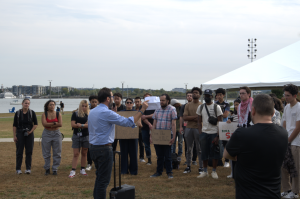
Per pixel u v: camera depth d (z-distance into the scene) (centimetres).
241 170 248
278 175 244
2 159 907
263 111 253
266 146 238
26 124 729
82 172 708
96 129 415
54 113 723
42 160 902
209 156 670
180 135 848
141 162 890
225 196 527
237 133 251
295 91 488
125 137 690
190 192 552
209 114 647
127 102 768
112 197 402
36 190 576
